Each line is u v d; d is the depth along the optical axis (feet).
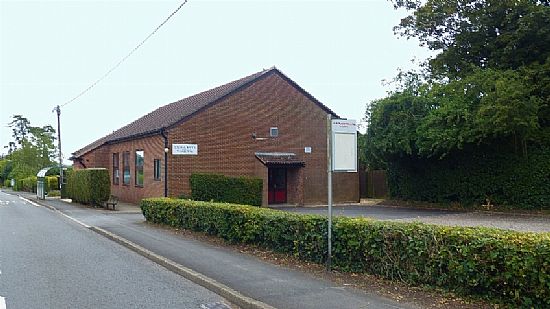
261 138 91.09
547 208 68.69
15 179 206.69
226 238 40.27
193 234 45.32
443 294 22.33
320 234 29.30
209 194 78.07
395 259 24.77
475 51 76.64
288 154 93.61
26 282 28.07
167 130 81.82
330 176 27.71
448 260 22.11
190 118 83.87
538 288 18.79
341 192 98.63
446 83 78.13
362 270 26.84
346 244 27.61
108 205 85.66
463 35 76.74
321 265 29.40
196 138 84.23
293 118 94.89
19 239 46.37
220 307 23.11
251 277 27.58
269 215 34.14
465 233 21.76
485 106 64.34
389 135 82.69
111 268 32.48
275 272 28.71
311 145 96.63
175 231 48.21
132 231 49.26
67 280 28.66
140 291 26.14
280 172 94.94
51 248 40.88
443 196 83.87
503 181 73.82
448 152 75.46
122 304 23.44
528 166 70.64
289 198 94.94
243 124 89.25
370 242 25.90
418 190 88.94
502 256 19.94
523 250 19.22
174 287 27.12
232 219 38.55
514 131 66.44
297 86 95.30
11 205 101.71
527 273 19.11
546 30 65.16
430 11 79.30
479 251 20.88
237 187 80.18
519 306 19.61
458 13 77.97
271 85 92.73
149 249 37.88
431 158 83.71
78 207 89.20
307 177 95.55
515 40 68.39
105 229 51.52
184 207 48.11
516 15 70.08
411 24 83.46
